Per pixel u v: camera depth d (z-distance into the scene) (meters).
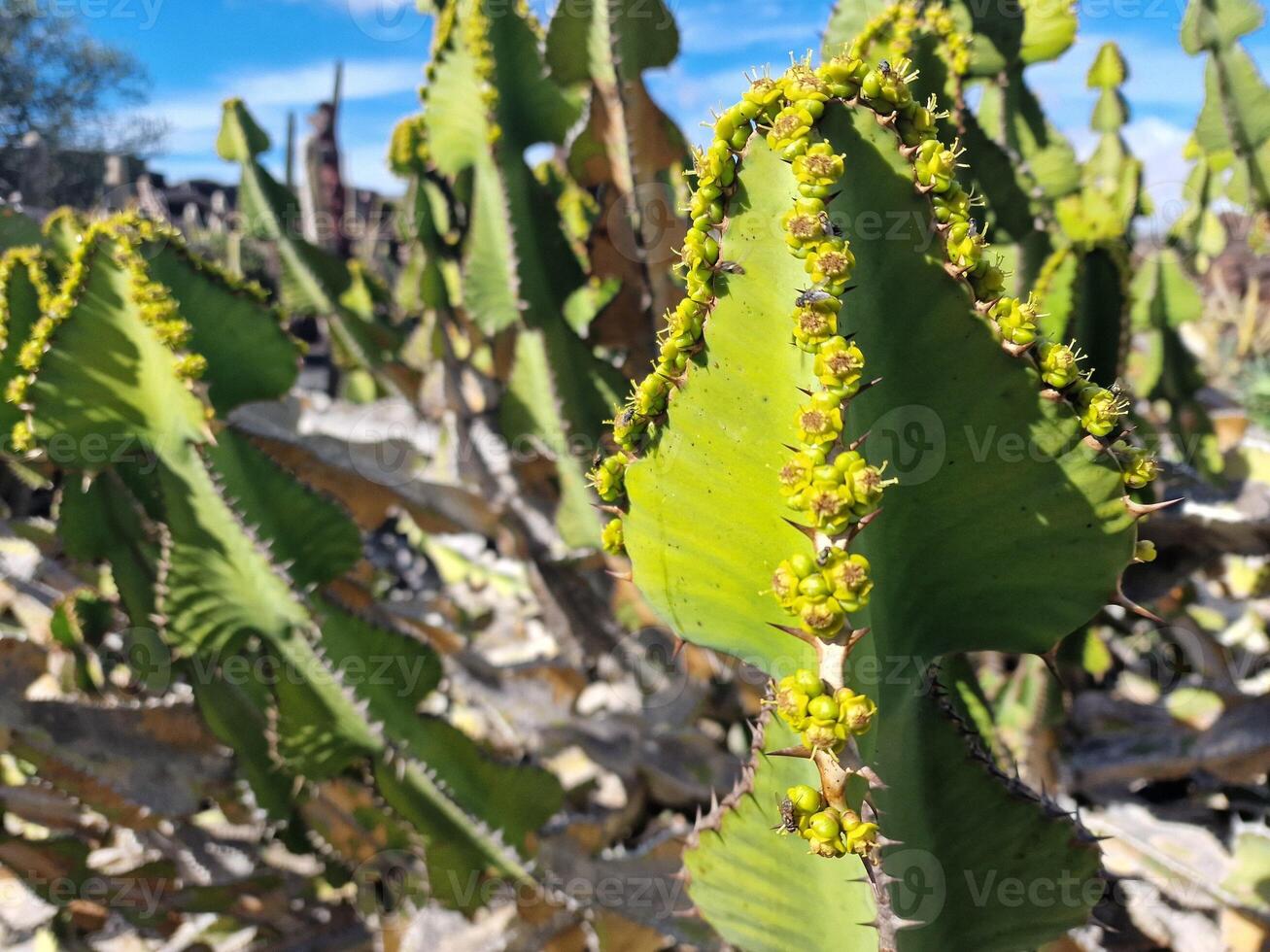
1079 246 2.25
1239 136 3.11
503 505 3.36
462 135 2.93
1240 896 2.47
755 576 1.23
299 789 2.65
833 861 1.32
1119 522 1.22
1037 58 2.45
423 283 3.45
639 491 1.28
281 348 2.72
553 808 2.55
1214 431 3.24
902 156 1.15
